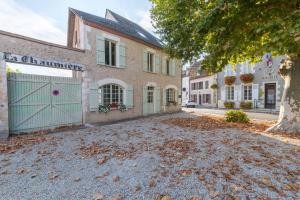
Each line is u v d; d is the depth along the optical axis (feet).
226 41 14.51
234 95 64.95
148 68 41.65
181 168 10.77
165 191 8.44
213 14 12.85
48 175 10.17
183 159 12.16
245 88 61.87
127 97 35.04
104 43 30.45
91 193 8.38
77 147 15.31
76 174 10.27
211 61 18.10
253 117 37.60
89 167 11.21
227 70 67.46
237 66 63.52
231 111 30.12
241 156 12.59
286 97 20.56
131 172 10.41
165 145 15.48
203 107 77.05
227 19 13.29
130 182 9.31
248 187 8.61
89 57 28.17
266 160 11.84
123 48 33.83
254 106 58.34
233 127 24.07
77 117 27.17
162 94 46.01
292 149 13.99
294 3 11.91
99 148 14.90
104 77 30.66
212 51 16.22
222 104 69.36
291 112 20.08
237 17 13.02
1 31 18.92
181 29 19.49
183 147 14.78
